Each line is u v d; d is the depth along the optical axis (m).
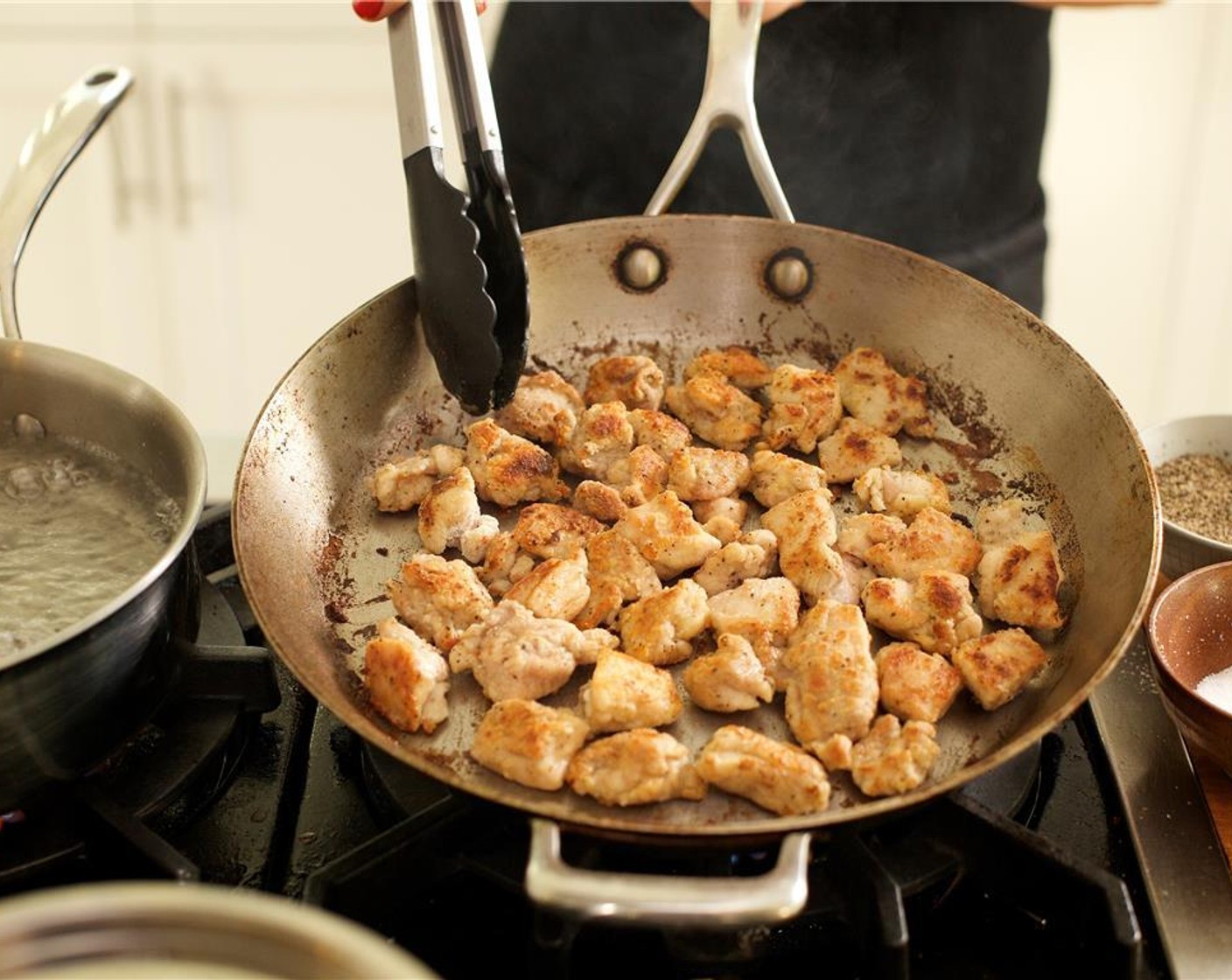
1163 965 0.56
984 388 0.74
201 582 0.69
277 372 1.37
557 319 0.78
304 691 0.65
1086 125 1.27
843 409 0.75
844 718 0.60
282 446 0.68
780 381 0.75
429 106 0.65
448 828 0.56
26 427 0.69
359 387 0.72
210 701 0.63
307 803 0.61
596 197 0.97
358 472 0.72
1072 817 0.61
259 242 1.31
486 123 0.66
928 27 0.89
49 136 0.68
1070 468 0.70
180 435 0.62
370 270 1.32
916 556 0.68
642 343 0.79
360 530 0.70
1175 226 1.30
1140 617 0.59
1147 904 0.58
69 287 1.32
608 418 0.73
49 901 0.39
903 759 0.58
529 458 0.72
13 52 1.21
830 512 0.69
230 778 0.62
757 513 0.73
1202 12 1.19
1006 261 0.96
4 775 0.56
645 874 0.58
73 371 0.67
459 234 0.65
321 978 0.39
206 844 0.59
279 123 1.25
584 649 0.63
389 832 0.55
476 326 0.67
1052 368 0.71
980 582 0.67
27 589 0.62
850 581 0.68
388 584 0.67
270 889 0.58
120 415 0.66
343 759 0.62
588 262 0.77
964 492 0.72
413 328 0.73
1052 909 0.56
